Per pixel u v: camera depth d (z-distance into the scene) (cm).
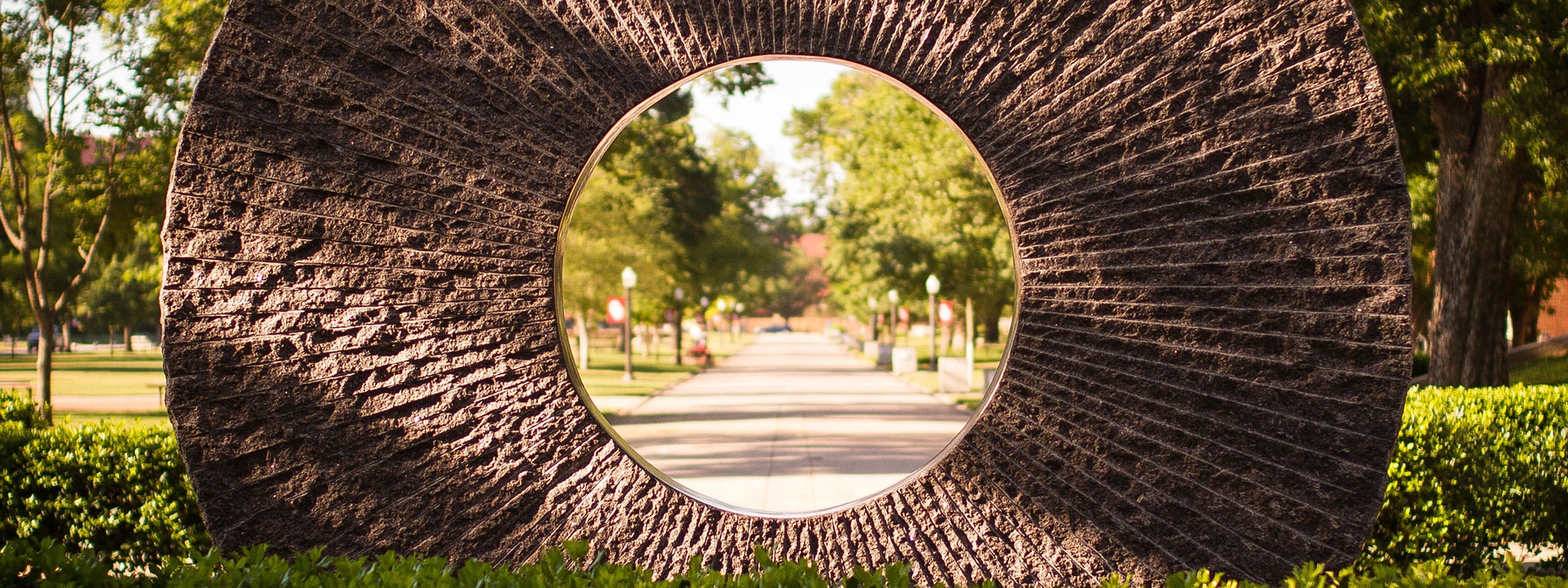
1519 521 586
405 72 381
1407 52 1035
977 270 2812
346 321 385
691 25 388
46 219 1216
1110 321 389
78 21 1150
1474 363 1150
